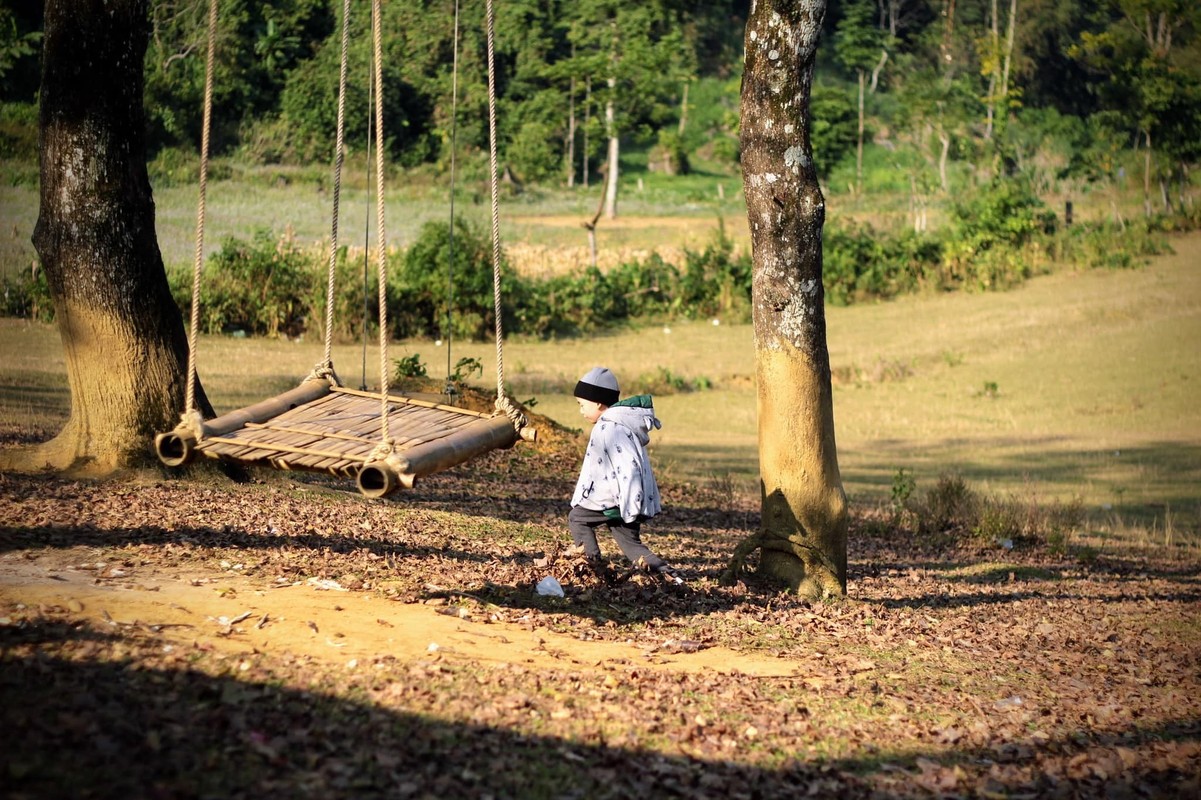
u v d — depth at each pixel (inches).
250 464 236.4
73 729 168.7
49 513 326.0
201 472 401.7
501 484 549.3
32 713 172.6
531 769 185.0
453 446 244.7
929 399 1137.4
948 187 2429.9
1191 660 328.5
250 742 176.2
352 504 413.7
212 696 194.2
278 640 235.0
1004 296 1695.4
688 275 1644.9
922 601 390.3
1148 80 2192.4
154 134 2036.2
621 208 2477.9
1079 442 940.0
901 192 2620.6
